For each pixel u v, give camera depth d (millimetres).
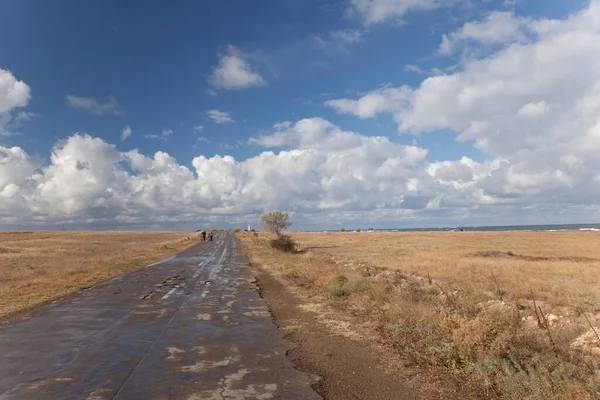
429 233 83562
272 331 8703
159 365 6273
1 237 69562
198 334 8375
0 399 4848
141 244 53781
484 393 5227
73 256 30656
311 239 68875
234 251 39719
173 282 17094
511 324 6930
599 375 5141
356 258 29141
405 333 7953
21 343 7527
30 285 15398
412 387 5445
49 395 4984
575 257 28734
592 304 10727
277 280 18109
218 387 5348
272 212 47438
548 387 4801
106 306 11547
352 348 7355
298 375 5883
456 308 8695
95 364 6273
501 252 31422
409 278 16047
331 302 12188
